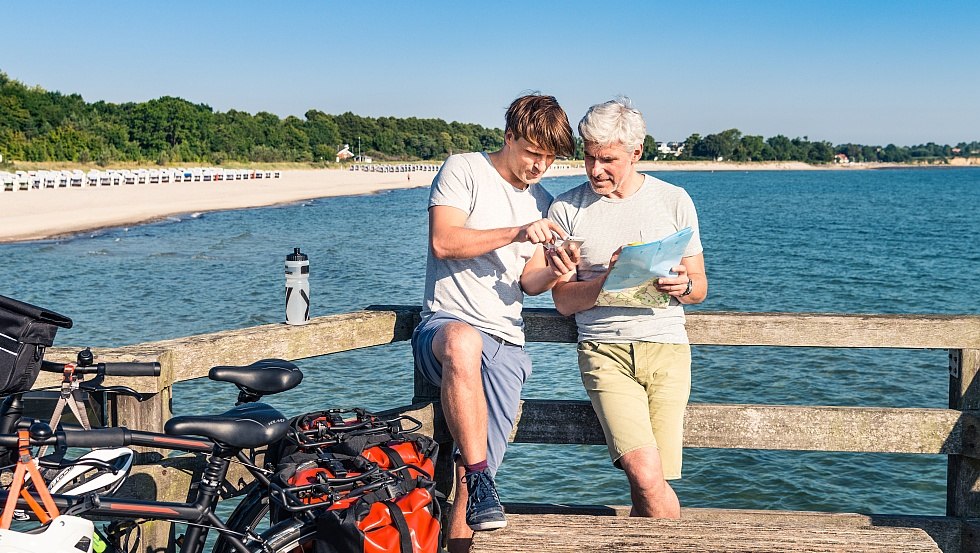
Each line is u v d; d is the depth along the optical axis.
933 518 3.47
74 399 2.46
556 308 3.64
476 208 3.16
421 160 156.25
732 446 3.54
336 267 22.48
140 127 83.81
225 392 8.83
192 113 91.12
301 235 31.98
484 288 3.15
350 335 3.56
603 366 3.29
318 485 2.31
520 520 2.45
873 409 3.48
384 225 38.22
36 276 18.47
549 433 3.61
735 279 23.50
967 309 19.19
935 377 10.95
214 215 40.84
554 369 10.30
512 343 3.20
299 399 8.89
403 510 2.44
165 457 3.04
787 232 41.91
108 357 2.91
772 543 2.28
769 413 3.51
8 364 2.18
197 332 12.86
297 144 117.00
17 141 58.16
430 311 3.20
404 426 3.40
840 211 61.91
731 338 3.52
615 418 3.19
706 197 84.88
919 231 43.00
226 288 17.45
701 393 10.17
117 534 2.55
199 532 2.43
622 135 3.14
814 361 11.71
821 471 7.48
